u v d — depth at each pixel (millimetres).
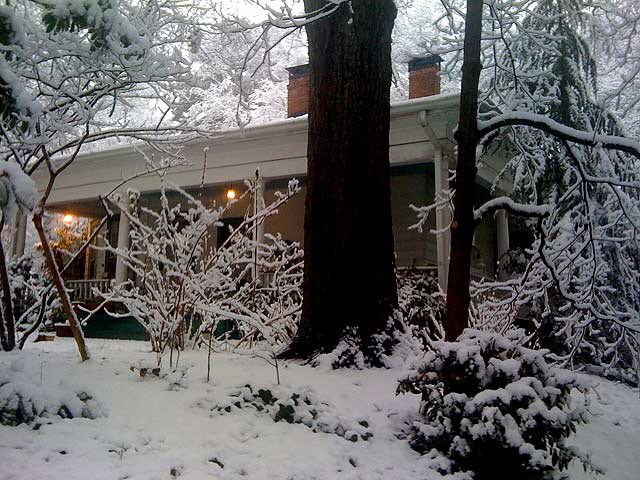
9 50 4316
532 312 9062
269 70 7168
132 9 5273
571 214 9141
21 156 5188
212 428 3744
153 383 4387
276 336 6555
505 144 10484
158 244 5812
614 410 6523
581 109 10680
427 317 8086
